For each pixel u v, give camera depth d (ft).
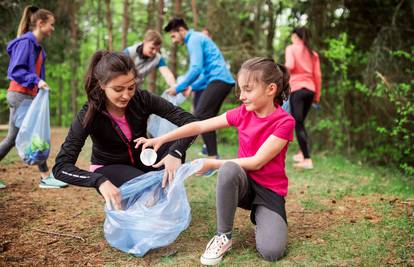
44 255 7.47
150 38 14.10
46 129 11.43
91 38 41.14
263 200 7.64
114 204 7.33
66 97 40.68
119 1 37.04
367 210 10.40
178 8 25.14
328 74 21.77
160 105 8.52
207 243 8.08
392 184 13.64
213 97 14.82
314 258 7.36
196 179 13.47
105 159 8.58
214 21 25.25
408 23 19.94
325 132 22.59
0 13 20.90
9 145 11.79
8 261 7.15
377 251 7.67
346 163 18.03
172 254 7.54
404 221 9.38
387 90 17.49
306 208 10.61
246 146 7.94
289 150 21.44
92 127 7.95
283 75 7.82
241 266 7.01
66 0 26.35
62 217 9.48
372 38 21.44
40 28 11.80
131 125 8.27
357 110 21.40
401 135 18.49
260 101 7.43
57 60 29.78
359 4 20.92
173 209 7.34
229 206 7.21
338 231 8.81
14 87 11.49
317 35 21.61
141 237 7.29
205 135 15.24
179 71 28.78
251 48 26.05
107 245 7.97
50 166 14.79
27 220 9.20
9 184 12.06
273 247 7.16
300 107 15.90
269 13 23.50
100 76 7.22
